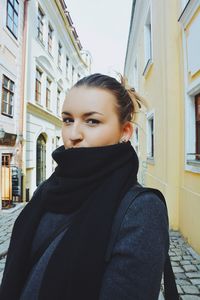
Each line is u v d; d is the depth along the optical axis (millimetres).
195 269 3951
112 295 784
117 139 1062
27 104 10852
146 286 800
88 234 840
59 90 16719
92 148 969
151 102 8266
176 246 5008
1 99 8727
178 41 5977
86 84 1047
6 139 9070
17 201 10078
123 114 1078
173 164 6035
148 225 849
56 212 1001
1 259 4465
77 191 957
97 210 879
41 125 13164
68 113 1049
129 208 873
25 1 10656
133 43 13148
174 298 1102
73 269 806
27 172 11422
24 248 1001
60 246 869
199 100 5145
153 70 7887
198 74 4707
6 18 8938
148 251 821
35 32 11828
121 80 1251
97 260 805
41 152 13820
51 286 816
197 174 4742
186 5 4938
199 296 3172
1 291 979
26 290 914
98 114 994
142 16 9938
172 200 6031
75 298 782
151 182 8328
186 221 5344
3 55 8828
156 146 7469
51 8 13812
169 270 1116
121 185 930
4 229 6551
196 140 5312
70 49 19281
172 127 6043
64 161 991
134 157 1058
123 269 801
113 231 846
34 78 11766
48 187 1077
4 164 9234
